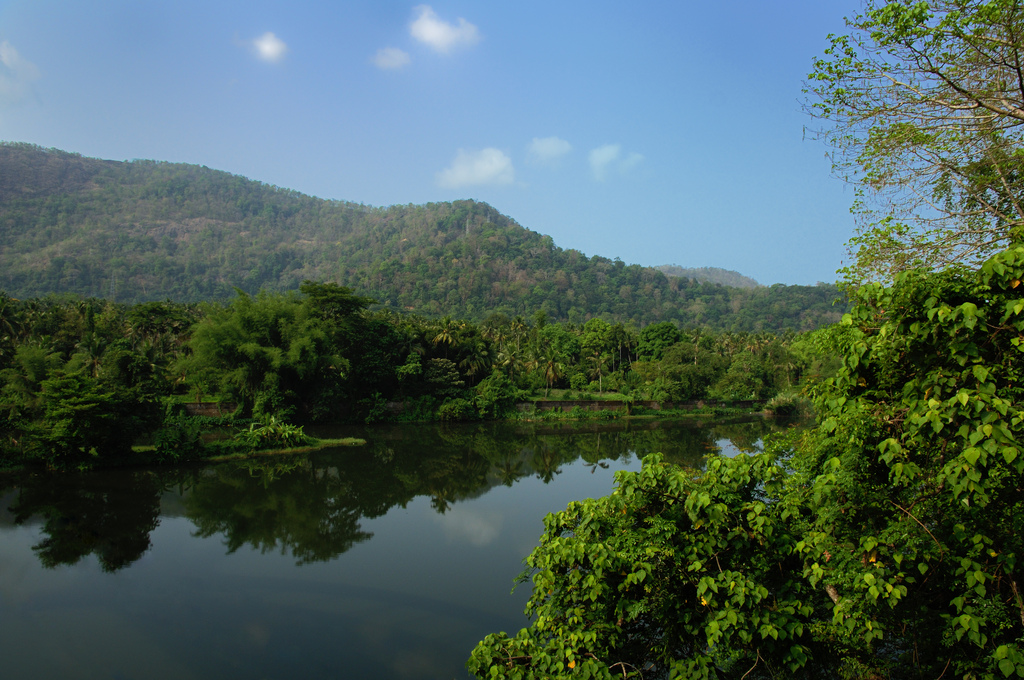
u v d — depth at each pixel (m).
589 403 71.31
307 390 54.69
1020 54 7.80
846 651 6.18
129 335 66.56
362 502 25.89
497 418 65.25
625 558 6.68
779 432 9.91
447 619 14.12
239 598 15.30
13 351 50.84
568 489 28.91
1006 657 4.57
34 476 29.50
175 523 22.27
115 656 12.33
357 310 61.44
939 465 5.43
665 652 6.84
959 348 5.07
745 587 6.10
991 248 8.66
